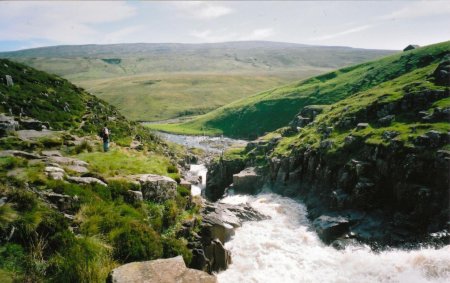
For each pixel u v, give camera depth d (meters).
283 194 54.59
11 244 12.05
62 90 70.38
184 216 24.67
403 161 38.25
